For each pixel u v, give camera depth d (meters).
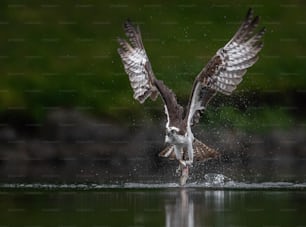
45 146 33.81
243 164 31.42
